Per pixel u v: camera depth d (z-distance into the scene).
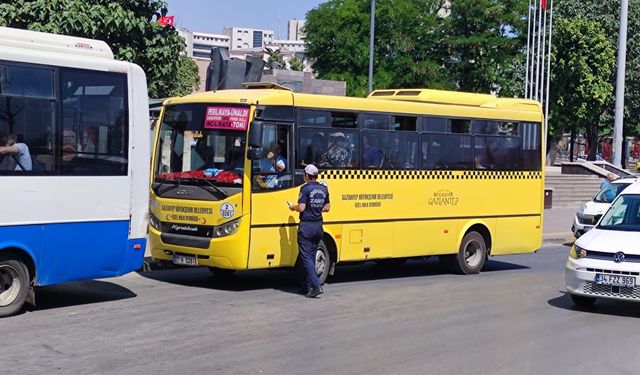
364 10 40.81
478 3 40.16
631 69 47.66
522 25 41.50
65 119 10.09
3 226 9.49
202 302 11.23
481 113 15.34
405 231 14.06
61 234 10.09
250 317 10.25
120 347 8.40
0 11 14.65
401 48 39.88
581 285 11.29
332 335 9.34
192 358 8.02
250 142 11.72
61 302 10.95
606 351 9.01
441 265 15.59
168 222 12.53
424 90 14.94
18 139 9.63
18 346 8.30
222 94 12.40
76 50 10.41
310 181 11.89
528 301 12.28
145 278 13.43
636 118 50.53
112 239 10.66
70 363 7.68
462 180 15.02
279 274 14.45
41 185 9.84
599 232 11.83
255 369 7.68
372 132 13.54
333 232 12.95
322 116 12.84
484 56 40.97
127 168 10.80
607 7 48.53
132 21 15.62
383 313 10.85
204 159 12.26
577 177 35.22
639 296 10.79
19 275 9.77
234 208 11.86
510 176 15.91
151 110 16.73
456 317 10.73
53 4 14.79
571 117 45.84
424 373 7.77
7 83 9.52
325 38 40.72
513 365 8.20
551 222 26.78
